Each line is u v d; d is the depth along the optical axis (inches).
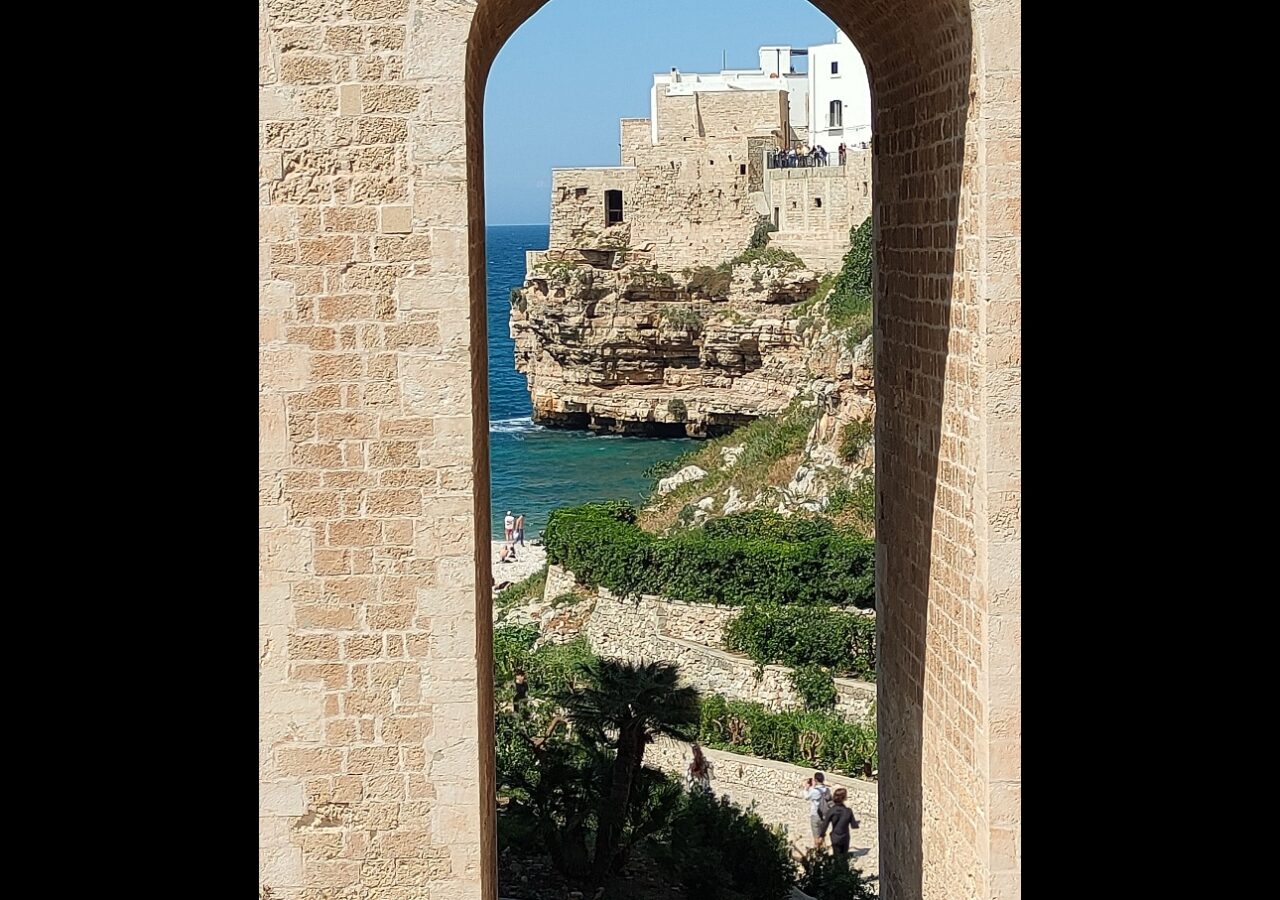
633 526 1251.8
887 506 471.2
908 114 426.6
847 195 2041.1
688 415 2252.7
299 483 346.0
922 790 426.6
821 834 796.6
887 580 474.0
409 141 340.8
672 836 674.2
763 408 2143.2
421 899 351.9
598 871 658.8
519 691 892.0
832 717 967.0
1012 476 345.1
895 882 467.8
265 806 349.4
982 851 358.9
